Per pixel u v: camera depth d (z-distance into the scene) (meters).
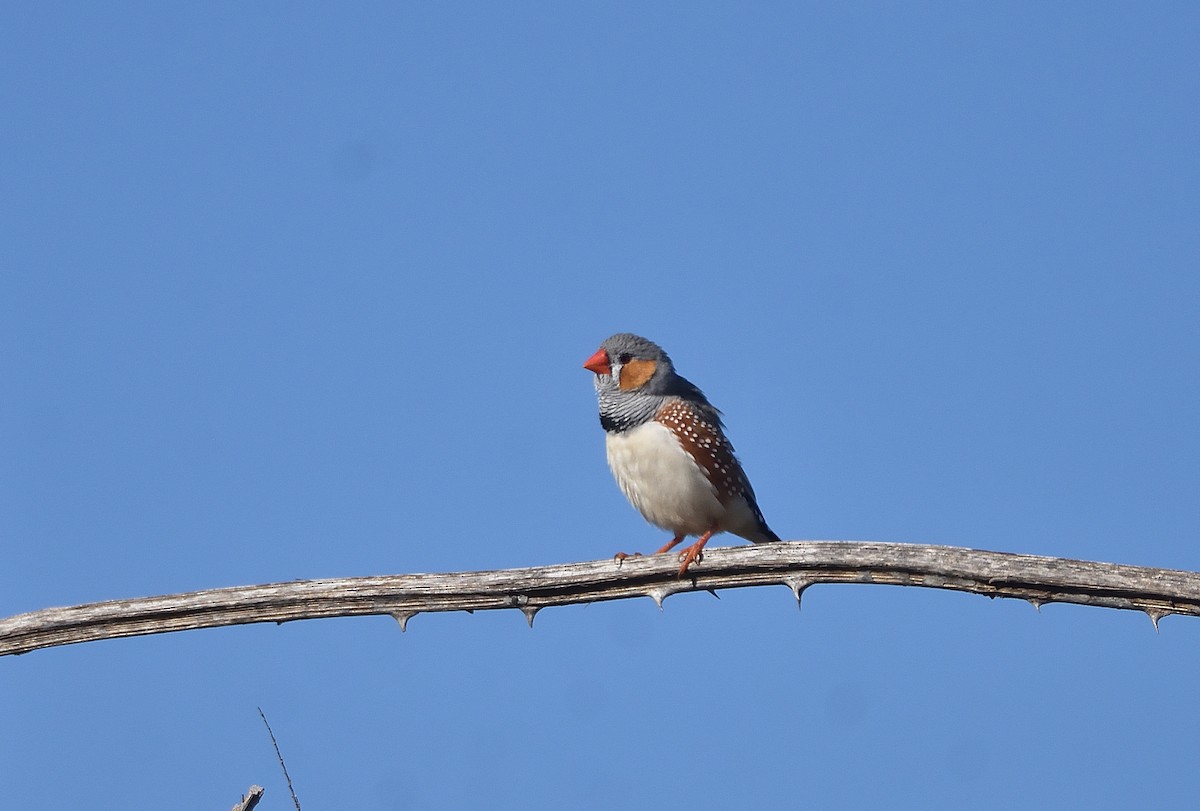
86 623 10.41
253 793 7.61
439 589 10.77
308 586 10.58
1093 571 10.15
